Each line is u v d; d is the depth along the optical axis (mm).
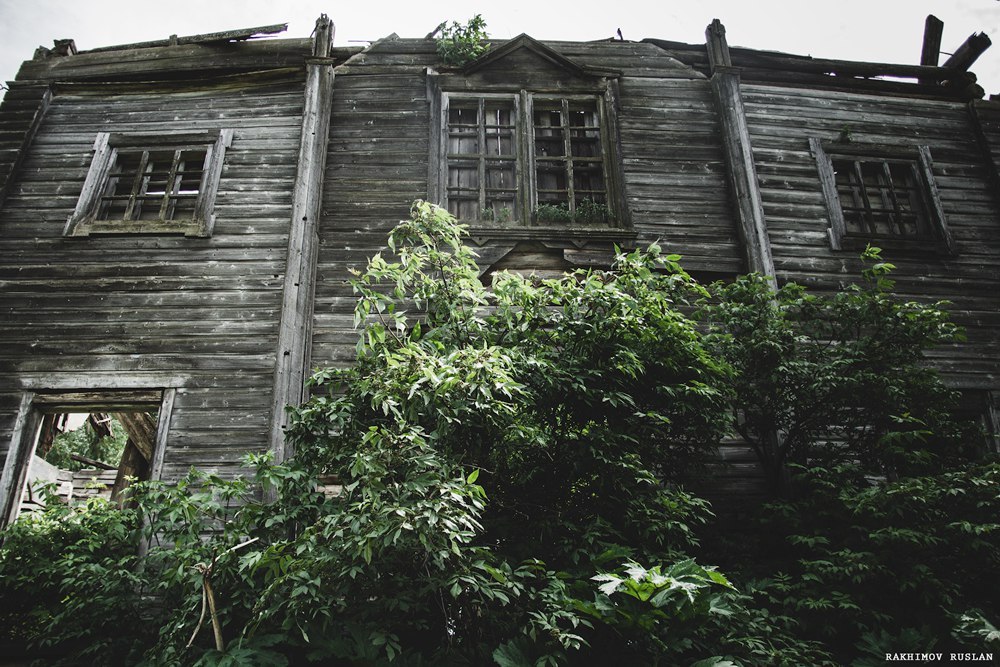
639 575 3693
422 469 3719
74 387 6414
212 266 6977
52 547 5641
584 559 4398
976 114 8523
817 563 4691
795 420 5781
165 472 6133
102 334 6648
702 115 8141
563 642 3656
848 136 8180
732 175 7730
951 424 5570
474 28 8062
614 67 8273
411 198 7457
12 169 7359
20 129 7605
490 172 7750
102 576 4910
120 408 6574
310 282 6852
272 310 6801
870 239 7648
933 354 7258
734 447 6625
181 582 4352
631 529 4762
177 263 6977
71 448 15781
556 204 7664
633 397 4887
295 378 6395
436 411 4059
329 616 3760
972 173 8297
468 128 7926
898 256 7695
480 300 4949
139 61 7949
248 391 6457
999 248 7906
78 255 6996
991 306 7590
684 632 3904
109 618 4875
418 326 4781
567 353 4797
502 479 4664
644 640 3881
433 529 3486
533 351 4742
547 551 4469
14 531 5492
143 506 4836
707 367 5027
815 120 8297
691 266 7348
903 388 5441
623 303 4750
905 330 5586
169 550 4867
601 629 3973
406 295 6918
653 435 5027
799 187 7887
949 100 8750
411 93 7941
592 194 7734
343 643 3879
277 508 4512
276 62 7922
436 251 4969
